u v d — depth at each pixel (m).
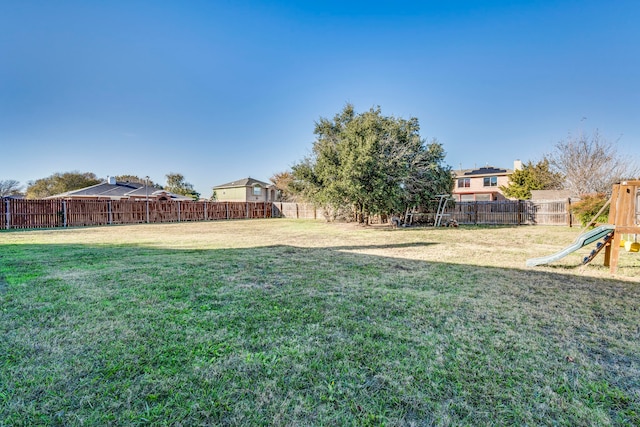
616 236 4.74
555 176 23.14
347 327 2.69
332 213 19.34
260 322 2.80
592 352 2.23
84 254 6.85
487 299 3.48
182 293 3.72
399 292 3.77
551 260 5.23
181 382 1.85
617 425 1.48
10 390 1.75
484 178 34.56
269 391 1.77
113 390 1.76
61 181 36.34
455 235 10.97
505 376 1.92
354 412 1.59
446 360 2.11
